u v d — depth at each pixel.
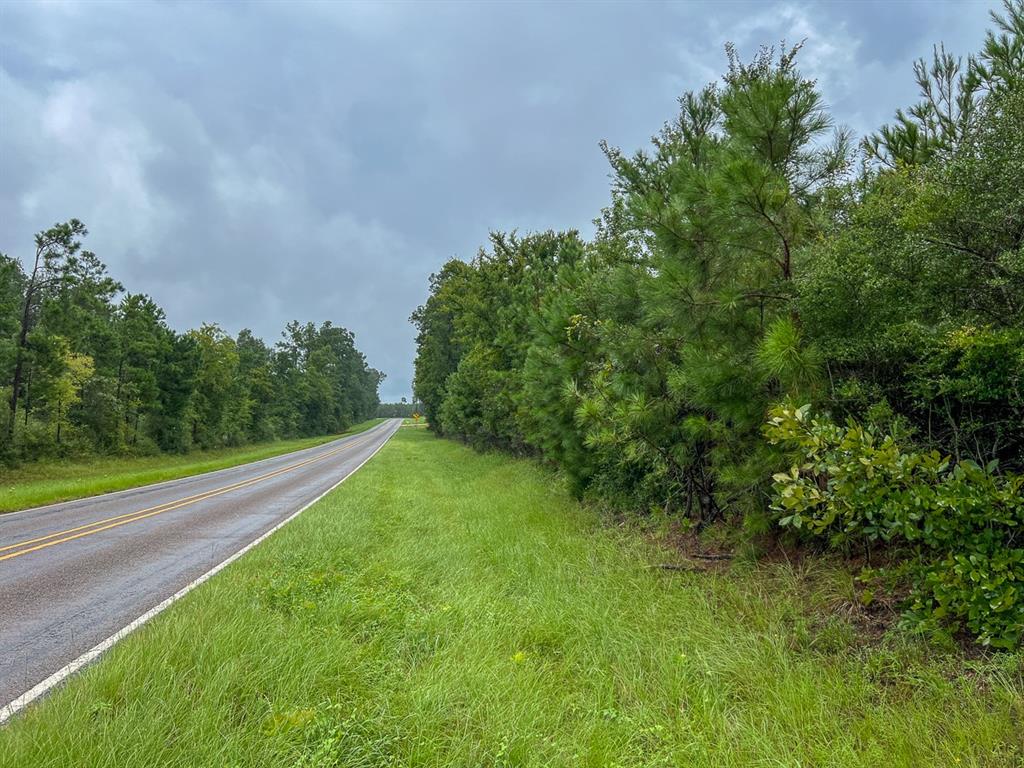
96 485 20.06
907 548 4.57
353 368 137.12
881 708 3.22
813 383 4.69
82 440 36.62
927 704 3.20
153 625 4.71
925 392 4.41
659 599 5.36
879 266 4.56
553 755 3.03
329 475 23.62
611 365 8.32
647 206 5.73
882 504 3.70
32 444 32.06
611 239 11.30
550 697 3.71
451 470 23.33
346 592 5.82
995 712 2.99
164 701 3.39
